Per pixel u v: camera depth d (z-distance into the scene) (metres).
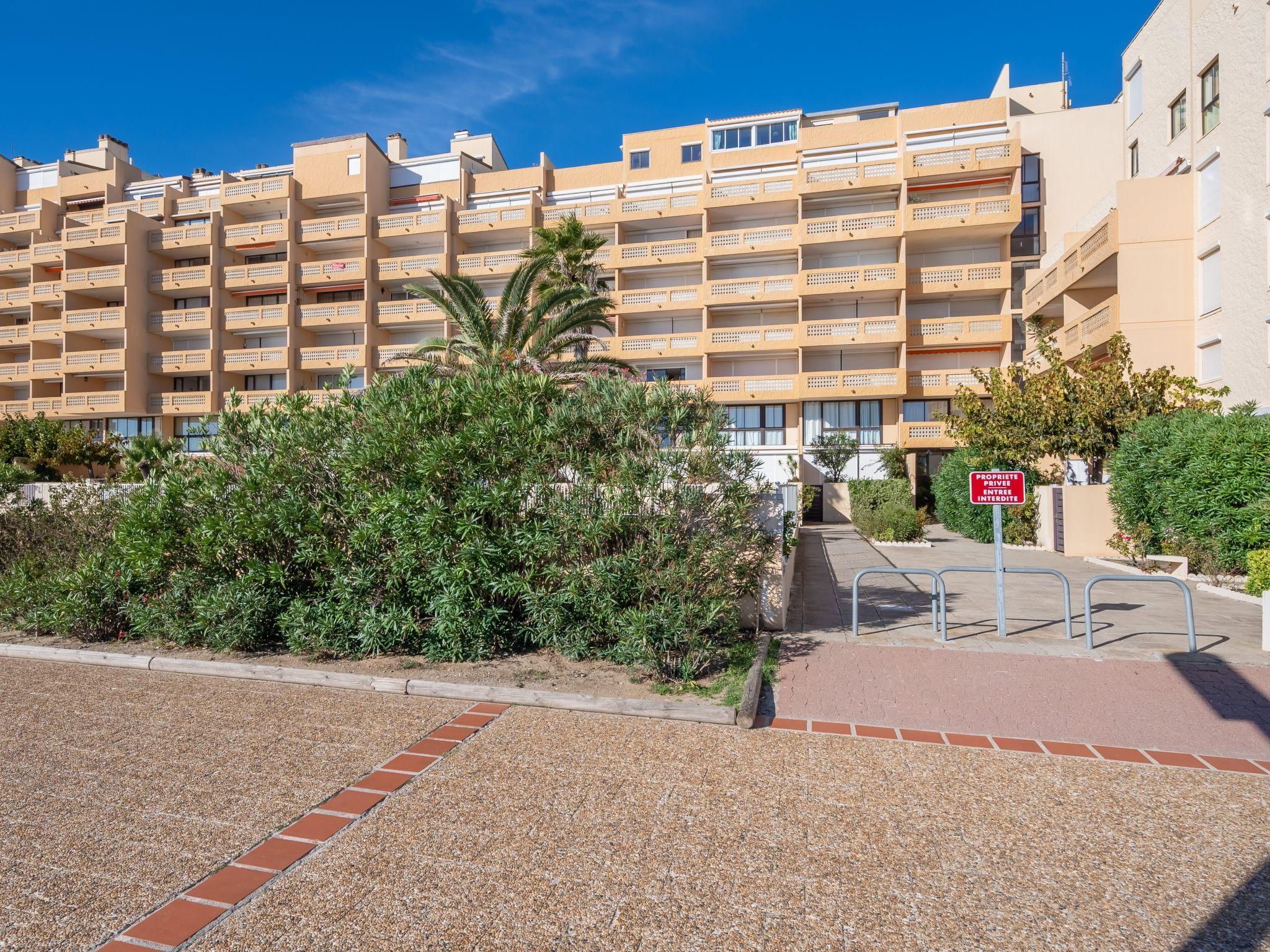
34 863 3.34
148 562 7.56
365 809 3.88
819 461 31.91
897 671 6.57
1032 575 13.44
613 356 34.91
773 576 8.10
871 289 31.58
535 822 3.71
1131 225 21.02
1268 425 12.02
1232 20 18.78
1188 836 3.57
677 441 6.82
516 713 5.57
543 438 6.84
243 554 7.46
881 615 9.25
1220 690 5.95
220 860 3.35
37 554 9.55
